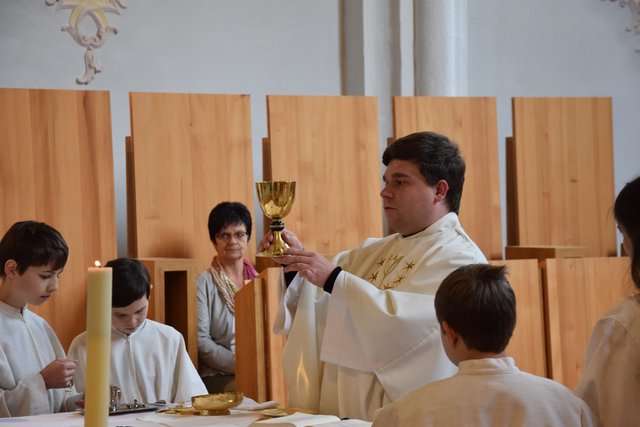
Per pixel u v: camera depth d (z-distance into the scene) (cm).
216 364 464
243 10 630
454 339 204
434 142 290
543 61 704
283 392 391
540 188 580
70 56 578
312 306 299
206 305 475
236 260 486
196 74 614
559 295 500
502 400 193
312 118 536
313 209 533
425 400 197
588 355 219
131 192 516
